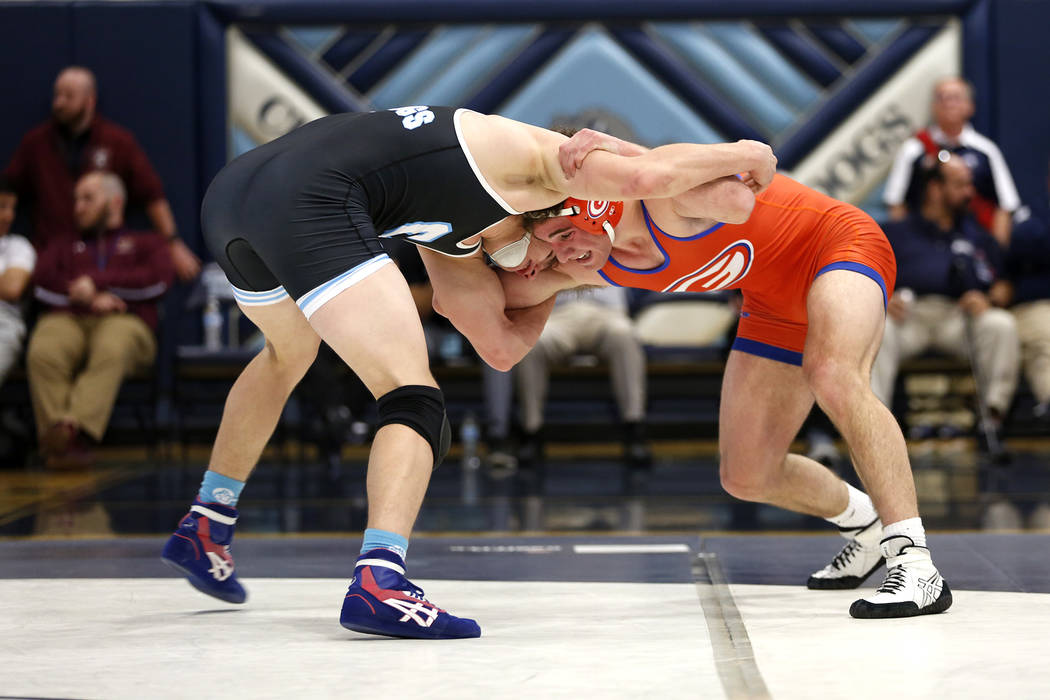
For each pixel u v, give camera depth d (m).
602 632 7.76
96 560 11.84
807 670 6.49
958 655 6.82
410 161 7.98
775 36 27.55
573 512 15.90
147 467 23.22
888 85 27.56
